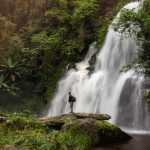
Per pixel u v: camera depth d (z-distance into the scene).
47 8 33.94
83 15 29.86
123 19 14.30
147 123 19.27
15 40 32.31
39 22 33.75
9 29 34.00
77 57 29.67
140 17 13.92
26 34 33.34
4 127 13.60
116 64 25.23
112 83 23.66
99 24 30.12
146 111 19.50
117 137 14.16
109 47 26.58
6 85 29.50
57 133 13.02
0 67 32.16
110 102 22.73
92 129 13.34
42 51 31.02
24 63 31.17
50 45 30.50
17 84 30.88
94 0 31.45
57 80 29.36
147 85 20.03
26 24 35.31
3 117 14.30
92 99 24.78
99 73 26.00
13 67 30.80
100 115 15.24
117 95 22.25
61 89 28.31
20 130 13.63
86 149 12.50
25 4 35.50
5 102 30.23
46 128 13.86
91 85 25.55
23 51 30.59
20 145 11.79
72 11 33.44
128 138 14.81
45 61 30.81
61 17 31.91
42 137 12.34
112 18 29.23
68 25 31.92
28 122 14.04
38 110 29.23
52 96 28.88
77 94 26.45
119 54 25.25
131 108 20.61
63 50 30.23
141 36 14.22
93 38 29.88
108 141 13.77
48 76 30.36
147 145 13.46
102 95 23.88
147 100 16.84
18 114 15.99
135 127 19.95
